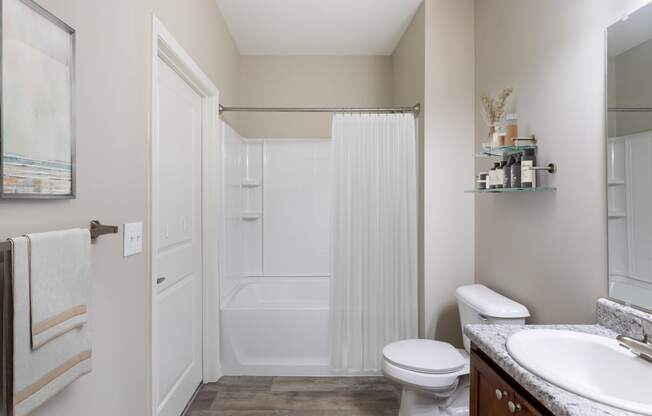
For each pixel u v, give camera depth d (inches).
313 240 139.8
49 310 32.7
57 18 36.0
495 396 45.5
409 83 113.1
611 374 41.8
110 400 48.6
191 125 88.3
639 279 46.6
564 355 45.6
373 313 99.5
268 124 139.7
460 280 97.0
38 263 31.5
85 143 42.1
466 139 97.0
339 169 99.3
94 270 44.6
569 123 59.9
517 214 75.7
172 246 77.7
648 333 41.2
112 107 47.9
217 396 91.2
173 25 68.9
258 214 137.4
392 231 99.3
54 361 33.5
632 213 47.6
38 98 33.8
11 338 29.5
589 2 55.4
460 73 97.0
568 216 60.2
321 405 87.6
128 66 52.0
